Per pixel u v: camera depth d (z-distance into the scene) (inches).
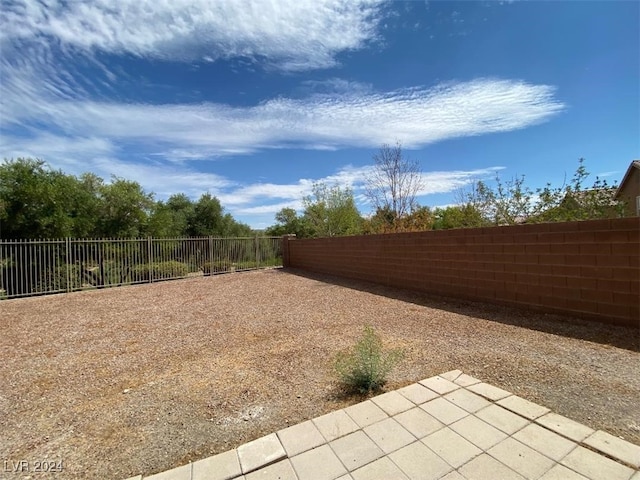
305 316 229.8
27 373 143.6
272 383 123.1
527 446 77.7
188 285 430.6
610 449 74.7
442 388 109.2
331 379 123.7
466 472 70.1
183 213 939.3
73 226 488.1
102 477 75.5
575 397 101.0
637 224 155.2
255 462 76.2
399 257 329.4
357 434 85.7
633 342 144.3
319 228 780.6
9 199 431.5
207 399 112.7
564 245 186.2
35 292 374.0
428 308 237.0
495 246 229.0
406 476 69.6
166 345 177.6
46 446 88.8
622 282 161.0
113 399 115.9
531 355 137.1
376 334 177.3
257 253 614.2
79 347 179.8
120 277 444.8
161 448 86.0
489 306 228.8
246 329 202.8
